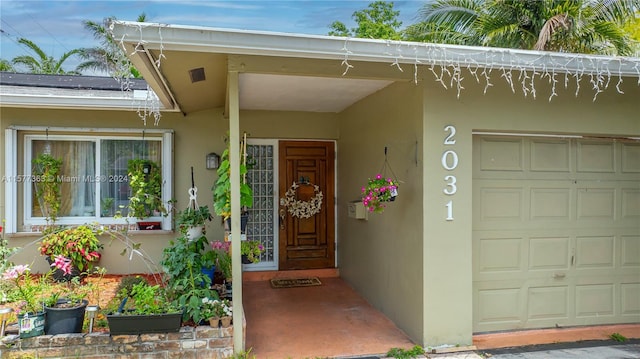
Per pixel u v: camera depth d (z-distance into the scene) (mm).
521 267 4230
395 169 4367
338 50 3131
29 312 3338
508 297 4195
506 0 7887
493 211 4168
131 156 6070
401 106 4207
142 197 5941
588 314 4395
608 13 7340
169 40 2855
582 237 4398
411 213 3998
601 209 4453
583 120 4168
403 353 3662
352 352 3727
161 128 6012
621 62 3627
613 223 4473
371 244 5105
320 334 4145
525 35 7871
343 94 5023
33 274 5605
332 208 6660
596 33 7270
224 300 3854
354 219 5785
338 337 4066
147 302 3402
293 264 6562
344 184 6238
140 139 6039
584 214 4406
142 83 6949
